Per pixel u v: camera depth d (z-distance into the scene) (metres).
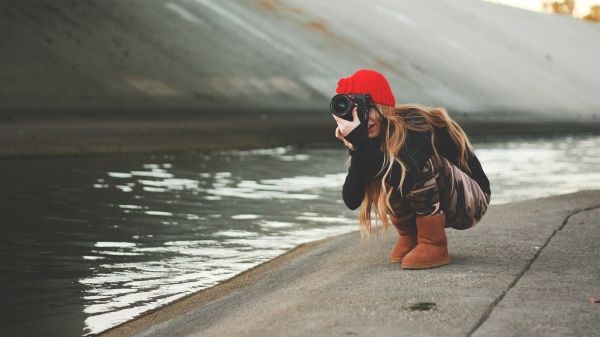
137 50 24.30
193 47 26.97
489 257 3.53
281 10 37.75
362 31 40.22
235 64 27.31
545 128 28.38
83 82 20.12
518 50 51.03
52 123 14.34
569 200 5.56
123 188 8.44
